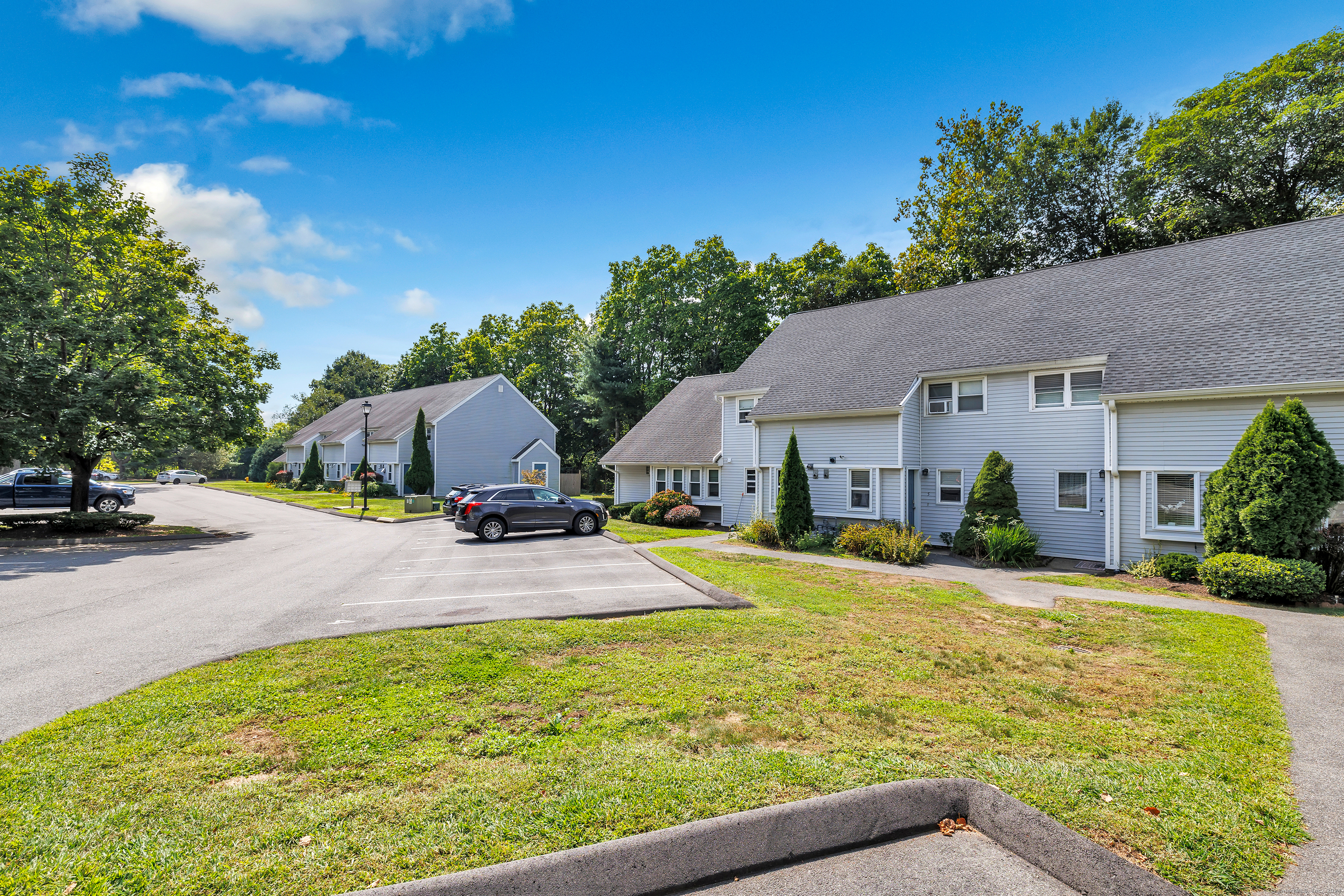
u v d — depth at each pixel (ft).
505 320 207.62
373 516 90.89
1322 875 10.11
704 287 136.67
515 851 10.48
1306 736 15.61
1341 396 38.58
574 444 171.63
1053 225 106.01
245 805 11.89
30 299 59.62
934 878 10.39
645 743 14.70
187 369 71.77
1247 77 88.12
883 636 24.79
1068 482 52.03
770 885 10.28
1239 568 34.53
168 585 36.24
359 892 9.27
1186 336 47.52
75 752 13.96
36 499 87.92
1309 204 86.94
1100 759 14.25
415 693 17.87
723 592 31.89
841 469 63.26
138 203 72.90
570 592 33.68
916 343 66.03
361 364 260.42
